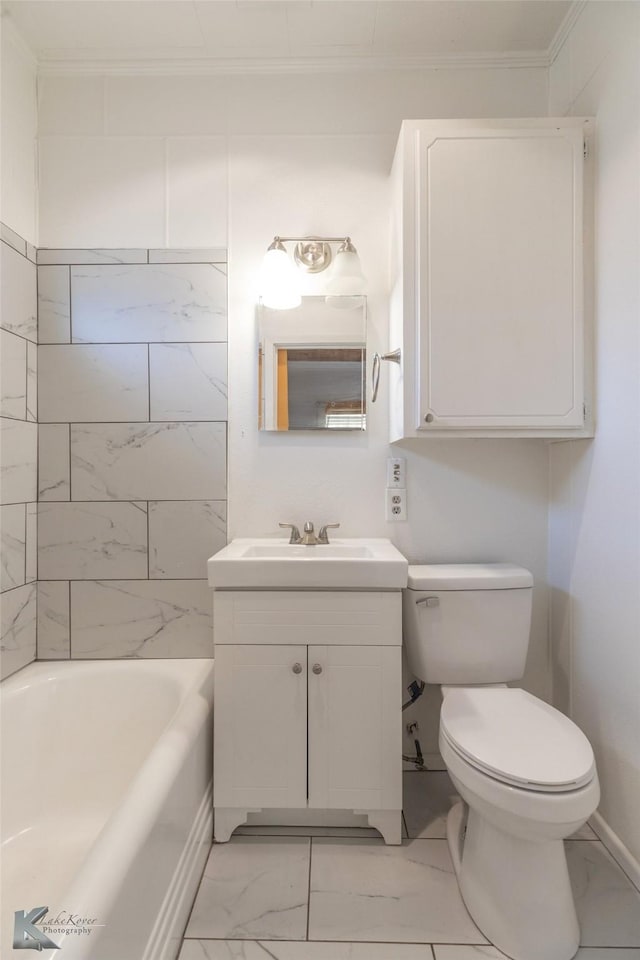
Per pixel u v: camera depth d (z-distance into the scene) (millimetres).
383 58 1712
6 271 1567
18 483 1628
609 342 1378
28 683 1538
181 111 1743
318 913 1169
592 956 1060
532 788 1003
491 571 1581
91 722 1590
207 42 1645
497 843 1127
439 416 1438
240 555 1485
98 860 830
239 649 1380
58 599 1733
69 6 1503
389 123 1737
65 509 1730
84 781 1540
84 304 1728
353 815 1443
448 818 1444
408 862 1321
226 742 1380
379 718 1376
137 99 1740
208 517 1744
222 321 1734
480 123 1434
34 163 1720
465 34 1628
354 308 1743
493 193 1429
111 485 1735
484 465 1759
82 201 1735
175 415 1735
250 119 1743
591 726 1484
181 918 1114
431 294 1433
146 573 1737
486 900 1128
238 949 1084
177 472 1738
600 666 1437
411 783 1656
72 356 1728
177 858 1110
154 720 1575
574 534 1586
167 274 1730
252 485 1751
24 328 1659
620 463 1338
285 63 1718
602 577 1427
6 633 1564
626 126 1296
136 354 1729
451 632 1503
